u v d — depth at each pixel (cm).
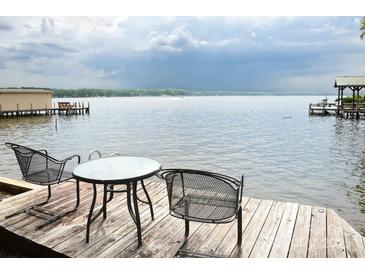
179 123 2555
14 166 1002
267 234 296
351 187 773
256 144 1462
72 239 287
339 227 309
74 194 409
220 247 273
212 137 1712
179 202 257
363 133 1798
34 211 349
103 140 1625
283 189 761
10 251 294
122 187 441
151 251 268
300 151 1272
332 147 1356
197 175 246
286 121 2625
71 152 1298
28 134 1895
